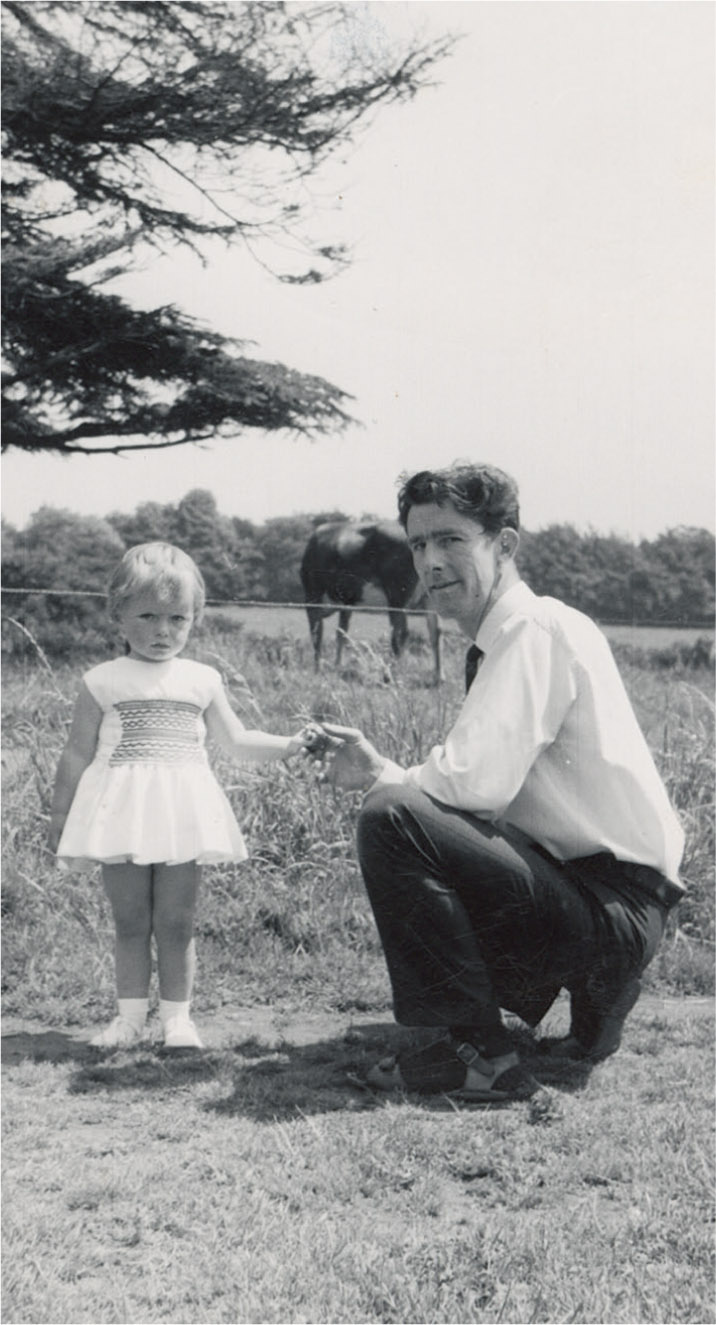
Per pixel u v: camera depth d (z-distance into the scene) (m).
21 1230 1.75
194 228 8.91
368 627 6.11
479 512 2.53
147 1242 1.75
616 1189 1.95
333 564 7.22
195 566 2.98
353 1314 1.56
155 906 2.77
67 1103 2.30
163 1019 2.75
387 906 2.36
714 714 4.50
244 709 4.66
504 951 2.41
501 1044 2.41
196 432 8.85
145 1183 1.93
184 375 9.02
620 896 2.46
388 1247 1.74
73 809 2.81
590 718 2.46
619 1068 2.52
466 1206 1.90
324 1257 1.70
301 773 4.05
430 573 2.56
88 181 9.48
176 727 2.86
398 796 2.36
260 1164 2.02
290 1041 2.73
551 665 2.45
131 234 9.31
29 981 3.14
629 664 5.19
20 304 9.45
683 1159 2.04
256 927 3.54
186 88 8.65
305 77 7.68
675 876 2.54
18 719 4.89
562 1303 1.59
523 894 2.34
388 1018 2.93
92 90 9.15
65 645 6.83
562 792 2.48
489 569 2.56
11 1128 2.15
